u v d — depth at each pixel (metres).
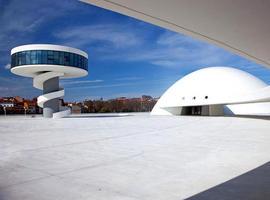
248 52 9.12
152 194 5.74
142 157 9.78
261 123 24.47
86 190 6.07
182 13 5.47
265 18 5.89
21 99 84.38
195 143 13.09
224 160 9.03
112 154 10.45
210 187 6.10
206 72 47.12
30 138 15.83
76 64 42.97
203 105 44.47
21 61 40.78
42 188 6.25
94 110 92.25
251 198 5.31
